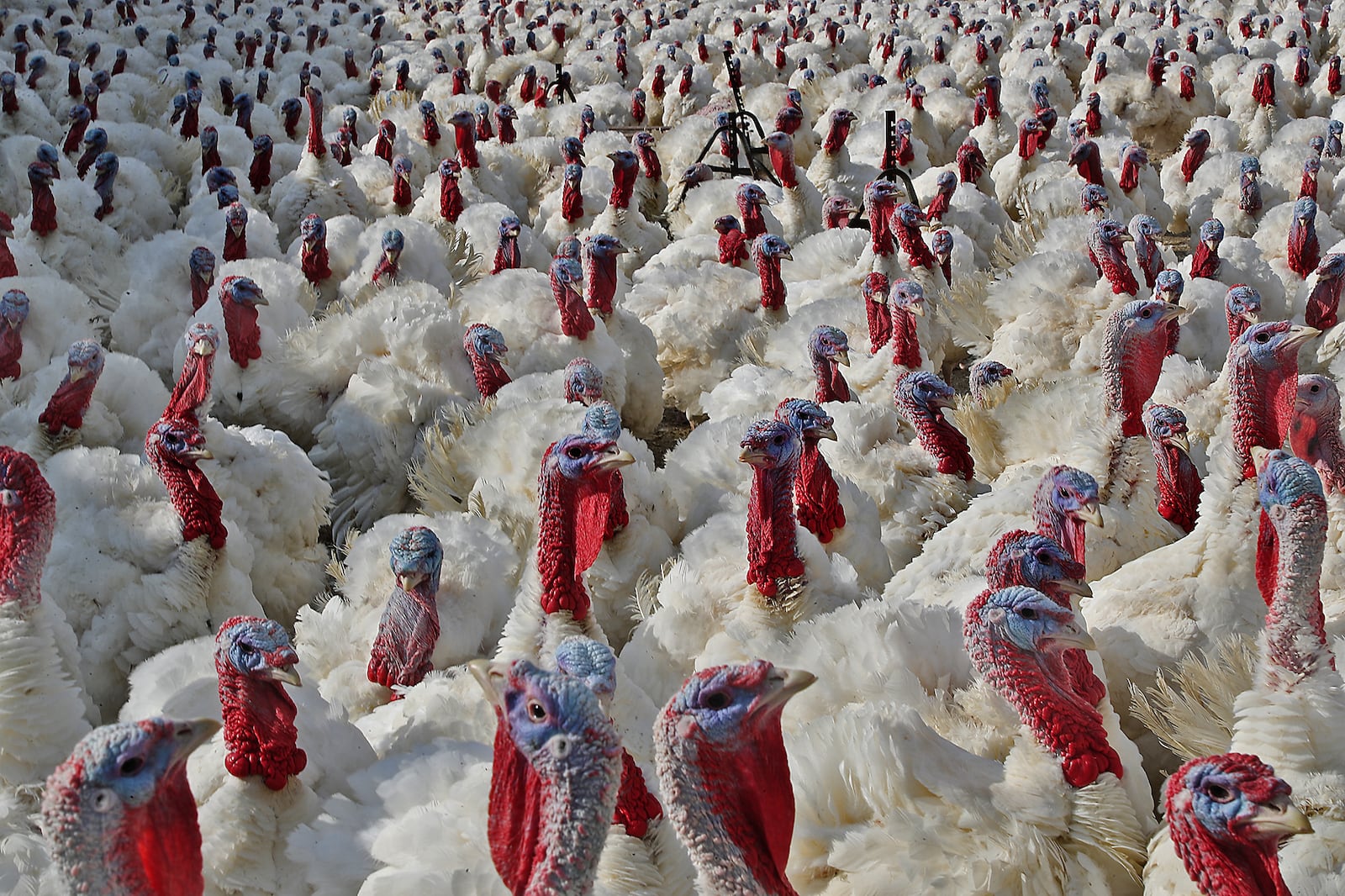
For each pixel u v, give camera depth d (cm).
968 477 717
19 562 496
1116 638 541
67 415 696
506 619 616
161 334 949
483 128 1670
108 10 2702
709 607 573
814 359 791
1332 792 435
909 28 2892
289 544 720
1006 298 938
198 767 478
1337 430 572
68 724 500
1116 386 645
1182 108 1814
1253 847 371
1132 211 1281
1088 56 2233
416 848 428
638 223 1231
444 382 823
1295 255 1049
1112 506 640
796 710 500
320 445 817
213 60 2212
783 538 552
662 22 3005
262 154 1323
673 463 723
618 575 634
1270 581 528
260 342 863
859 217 1301
